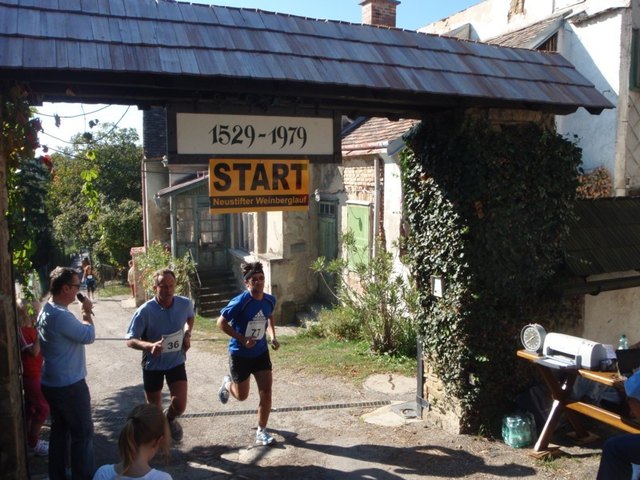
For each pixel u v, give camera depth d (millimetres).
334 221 13219
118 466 2629
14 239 3922
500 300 5203
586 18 9219
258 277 5125
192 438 5527
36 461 5016
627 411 4504
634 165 9141
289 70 4059
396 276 9594
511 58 5410
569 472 4539
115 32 3770
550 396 5328
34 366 5066
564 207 5410
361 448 5145
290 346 10180
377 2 14617
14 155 3729
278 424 5898
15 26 3494
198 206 17953
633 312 6363
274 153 4543
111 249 23438
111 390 7668
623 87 8828
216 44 4027
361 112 5090
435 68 4773
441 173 5207
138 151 27094
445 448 5055
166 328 4910
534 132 5227
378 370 8094
